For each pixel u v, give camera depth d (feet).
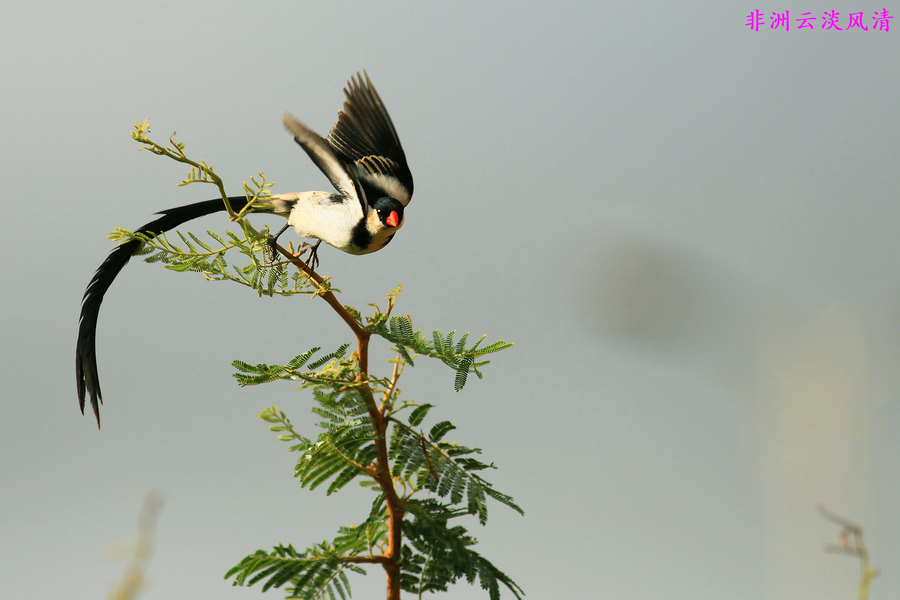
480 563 14.21
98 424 16.02
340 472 14.65
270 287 14.65
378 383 15.03
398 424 15.02
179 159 13.37
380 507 14.75
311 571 13.65
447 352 14.71
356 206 17.72
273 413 14.96
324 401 14.84
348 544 15.21
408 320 15.10
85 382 16.11
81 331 16.07
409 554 14.44
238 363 14.64
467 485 14.40
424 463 14.58
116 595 8.41
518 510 14.62
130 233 14.26
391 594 14.17
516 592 14.51
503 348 14.65
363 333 15.05
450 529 14.69
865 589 9.81
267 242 14.78
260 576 13.67
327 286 14.76
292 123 15.98
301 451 15.02
